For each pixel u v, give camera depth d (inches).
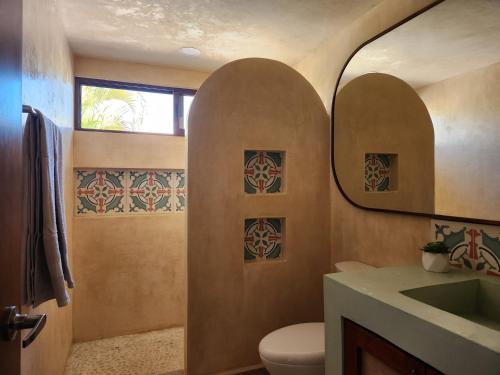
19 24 31.5
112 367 86.0
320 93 94.1
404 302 39.1
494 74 46.7
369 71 72.9
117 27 82.2
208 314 77.0
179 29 83.9
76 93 99.5
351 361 45.8
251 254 83.4
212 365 77.2
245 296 80.1
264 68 82.4
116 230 102.6
